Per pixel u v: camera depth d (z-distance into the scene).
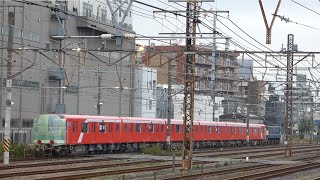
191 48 33.31
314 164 47.19
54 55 71.44
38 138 49.16
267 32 22.47
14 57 64.06
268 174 35.88
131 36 27.41
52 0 71.38
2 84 63.59
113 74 80.75
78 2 76.25
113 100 82.62
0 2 62.62
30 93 68.50
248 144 88.50
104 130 54.62
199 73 80.19
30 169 35.50
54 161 42.25
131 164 42.38
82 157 49.31
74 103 75.25
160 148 59.12
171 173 35.22
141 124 60.97
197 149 72.69
